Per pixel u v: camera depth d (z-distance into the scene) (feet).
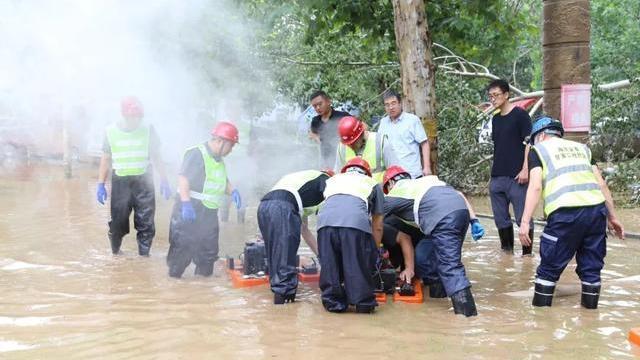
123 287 18.03
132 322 14.75
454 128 37.65
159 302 16.49
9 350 12.87
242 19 33.91
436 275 17.44
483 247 24.58
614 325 14.67
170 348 13.00
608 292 17.71
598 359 12.45
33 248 23.34
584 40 23.44
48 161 58.13
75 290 17.63
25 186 43.45
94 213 31.83
